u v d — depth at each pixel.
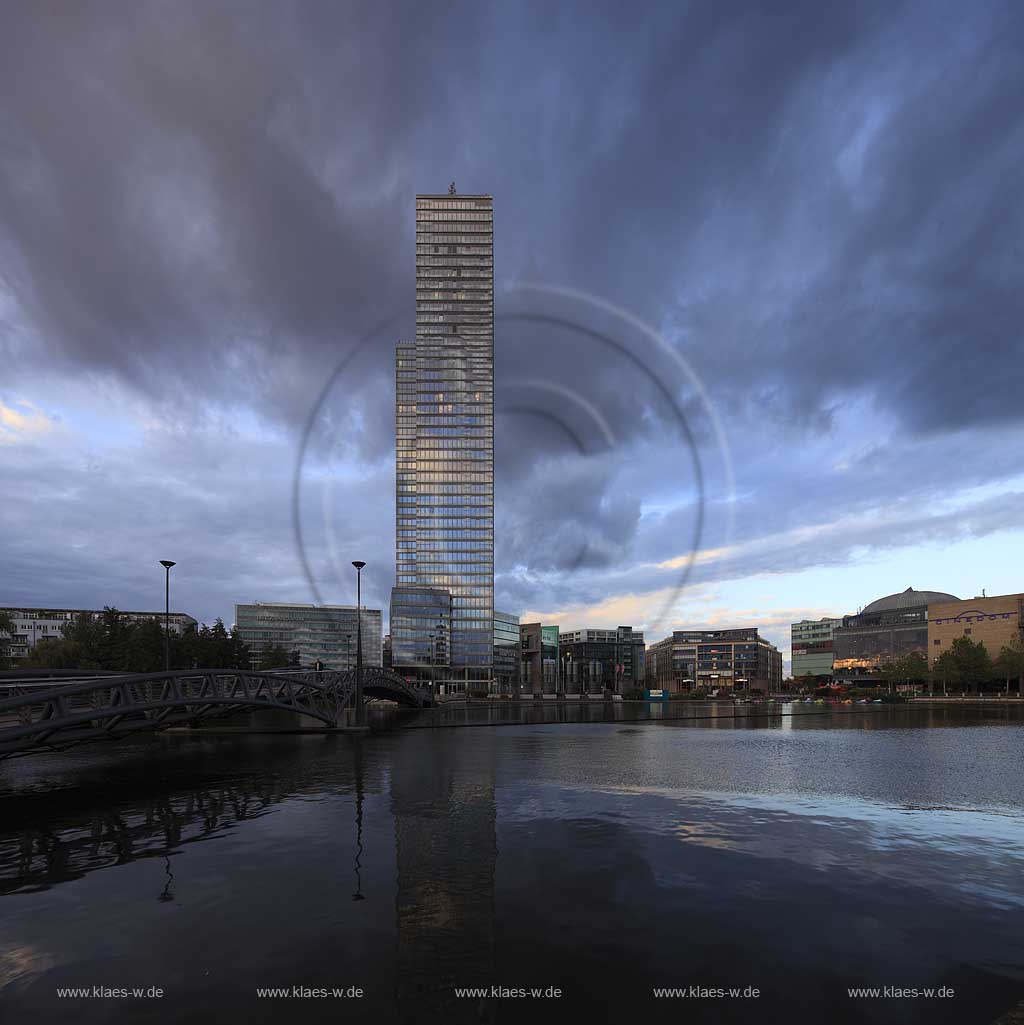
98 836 12.37
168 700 22.62
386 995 6.18
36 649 63.69
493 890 8.88
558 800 15.02
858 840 11.25
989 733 36.38
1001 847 10.80
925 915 7.94
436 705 81.00
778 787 16.81
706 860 10.11
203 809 14.75
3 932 7.75
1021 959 6.84
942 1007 5.92
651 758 23.67
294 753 26.30
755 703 93.56
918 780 18.11
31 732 16.88
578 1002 6.01
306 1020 5.78
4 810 15.11
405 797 15.66
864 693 112.19
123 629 61.25
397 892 8.88
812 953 6.96
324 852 10.82
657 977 6.46
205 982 6.48
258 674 30.31
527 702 100.75
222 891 9.03
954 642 127.62
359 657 39.97
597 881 9.17
